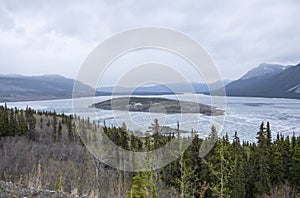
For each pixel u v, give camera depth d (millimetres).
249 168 25312
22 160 24969
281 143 28250
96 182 10008
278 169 26109
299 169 24984
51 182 9898
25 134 40219
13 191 6484
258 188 24156
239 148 26812
